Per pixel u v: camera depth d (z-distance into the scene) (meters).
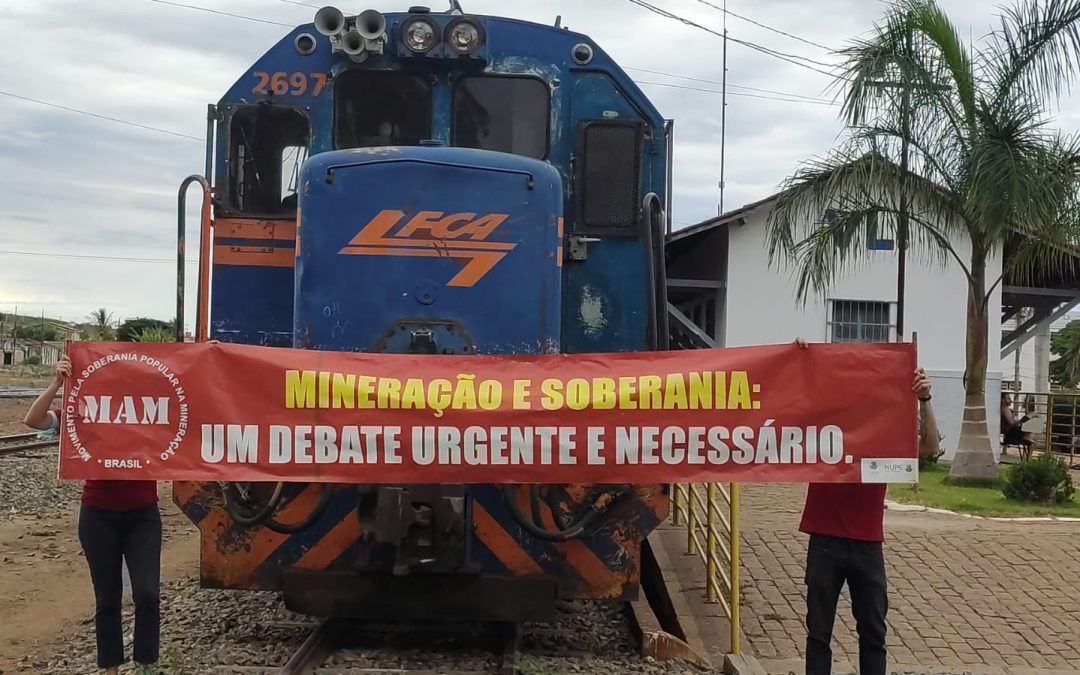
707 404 5.44
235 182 6.61
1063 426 20.02
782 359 5.44
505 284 5.91
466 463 5.43
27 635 6.82
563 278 6.54
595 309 6.54
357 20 6.49
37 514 11.66
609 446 5.45
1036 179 11.52
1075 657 6.55
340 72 6.64
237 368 5.42
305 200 5.94
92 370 5.34
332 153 6.02
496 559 5.86
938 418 19.72
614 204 6.61
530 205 5.98
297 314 5.91
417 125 6.65
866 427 5.37
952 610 7.33
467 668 5.76
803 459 5.38
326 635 6.06
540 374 5.50
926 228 13.46
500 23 6.69
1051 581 7.95
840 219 13.27
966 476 13.27
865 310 19.64
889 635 6.88
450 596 5.78
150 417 5.36
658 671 5.99
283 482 5.53
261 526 5.89
